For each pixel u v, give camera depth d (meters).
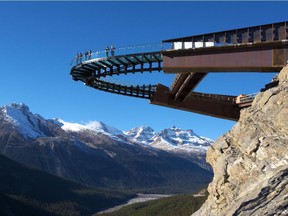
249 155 39.28
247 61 49.47
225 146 44.94
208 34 51.75
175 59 53.16
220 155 44.84
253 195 32.31
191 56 52.31
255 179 36.31
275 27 48.97
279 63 47.97
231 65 50.09
